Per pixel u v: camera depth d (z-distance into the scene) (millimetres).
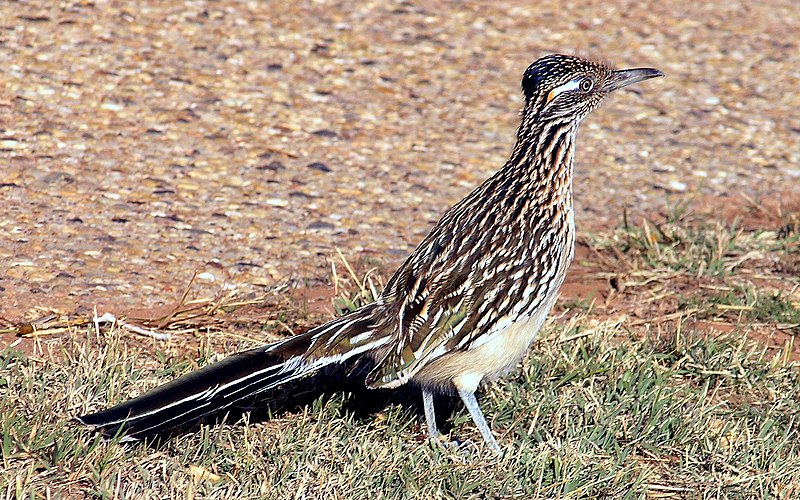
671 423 9250
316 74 16438
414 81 16672
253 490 7887
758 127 16359
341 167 14141
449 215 9164
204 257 11727
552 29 18922
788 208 14023
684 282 12148
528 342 9039
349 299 11047
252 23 17609
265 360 8461
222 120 14805
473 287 8688
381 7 18984
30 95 14562
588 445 8859
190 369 9438
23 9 16641
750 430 9367
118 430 8148
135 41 16375
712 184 14648
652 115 16547
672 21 19781
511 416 9430
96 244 11688
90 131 14016
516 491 8281
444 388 9148
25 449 8023
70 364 9219
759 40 19281
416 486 8219
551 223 8898
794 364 10430
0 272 10906
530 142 8992
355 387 9711
